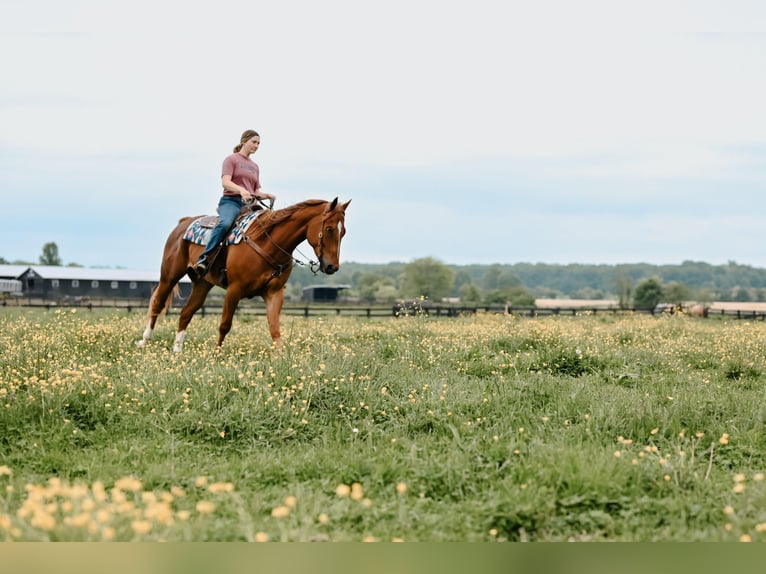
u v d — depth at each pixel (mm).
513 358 13727
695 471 7016
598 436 8266
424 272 148625
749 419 9070
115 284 114812
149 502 5469
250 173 14188
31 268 112125
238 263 13500
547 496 6156
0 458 7574
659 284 136500
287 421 8922
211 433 8477
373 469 7109
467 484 6734
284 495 6613
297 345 13562
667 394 10633
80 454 7852
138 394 9477
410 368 12305
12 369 10680
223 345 14266
